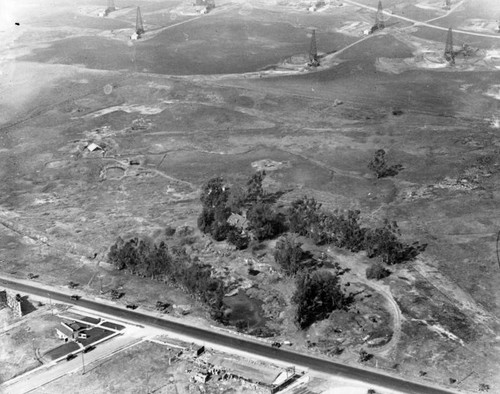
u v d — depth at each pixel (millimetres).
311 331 149875
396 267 174125
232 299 164250
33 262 184000
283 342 145875
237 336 148125
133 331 150250
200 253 185375
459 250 180875
